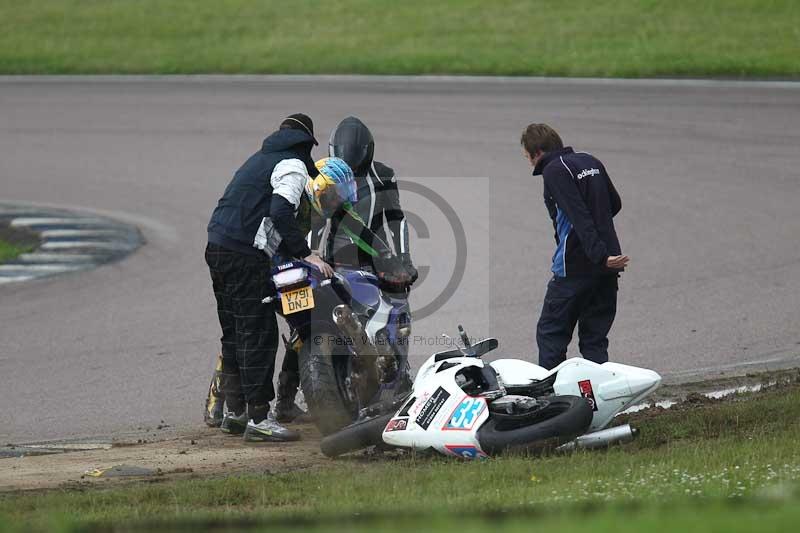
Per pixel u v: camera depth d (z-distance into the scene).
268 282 27.67
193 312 43.72
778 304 41.25
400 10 124.62
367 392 27.48
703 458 21.06
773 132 73.06
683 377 33.09
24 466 25.88
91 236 57.88
